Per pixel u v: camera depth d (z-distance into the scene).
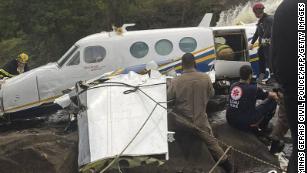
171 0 28.55
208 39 11.03
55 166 5.75
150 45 11.00
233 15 25.67
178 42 11.02
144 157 5.54
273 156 6.64
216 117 9.03
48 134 6.32
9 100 10.36
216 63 10.89
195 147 6.49
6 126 10.37
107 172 5.64
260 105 7.07
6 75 11.61
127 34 11.07
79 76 10.76
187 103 6.34
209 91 6.44
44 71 10.57
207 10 27.52
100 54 10.91
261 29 10.58
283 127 6.49
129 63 10.95
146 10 28.12
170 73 9.41
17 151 5.80
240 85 6.91
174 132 6.04
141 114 5.92
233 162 6.57
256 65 11.24
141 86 6.23
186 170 6.17
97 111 5.95
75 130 8.46
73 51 10.87
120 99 6.08
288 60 1.71
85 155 5.62
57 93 10.63
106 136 5.68
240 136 6.85
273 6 20.52
